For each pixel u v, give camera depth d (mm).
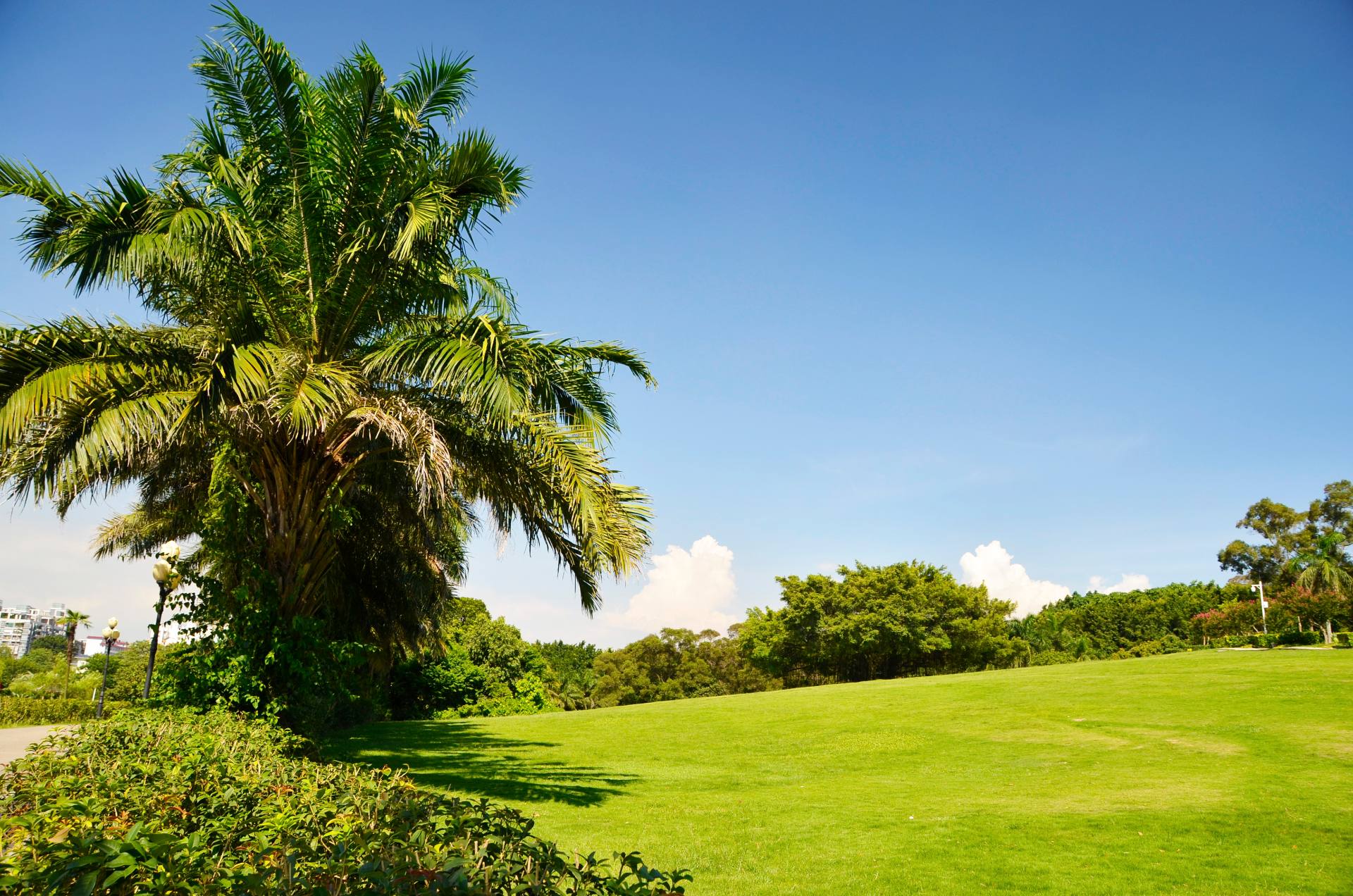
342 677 10844
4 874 2520
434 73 9992
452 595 20328
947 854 7473
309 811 3650
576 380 10578
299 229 10102
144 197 8703
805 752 15641
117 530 18562
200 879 2553
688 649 74562
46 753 5695
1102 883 6543
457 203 9977
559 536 11148
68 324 8711
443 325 10266
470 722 23062
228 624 9922
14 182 8500
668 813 9406
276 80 9797
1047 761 13297
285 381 8734
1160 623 72562
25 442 8844
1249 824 8383
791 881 6598
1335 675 20297
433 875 2408
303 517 10266
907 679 31406
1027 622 82250
